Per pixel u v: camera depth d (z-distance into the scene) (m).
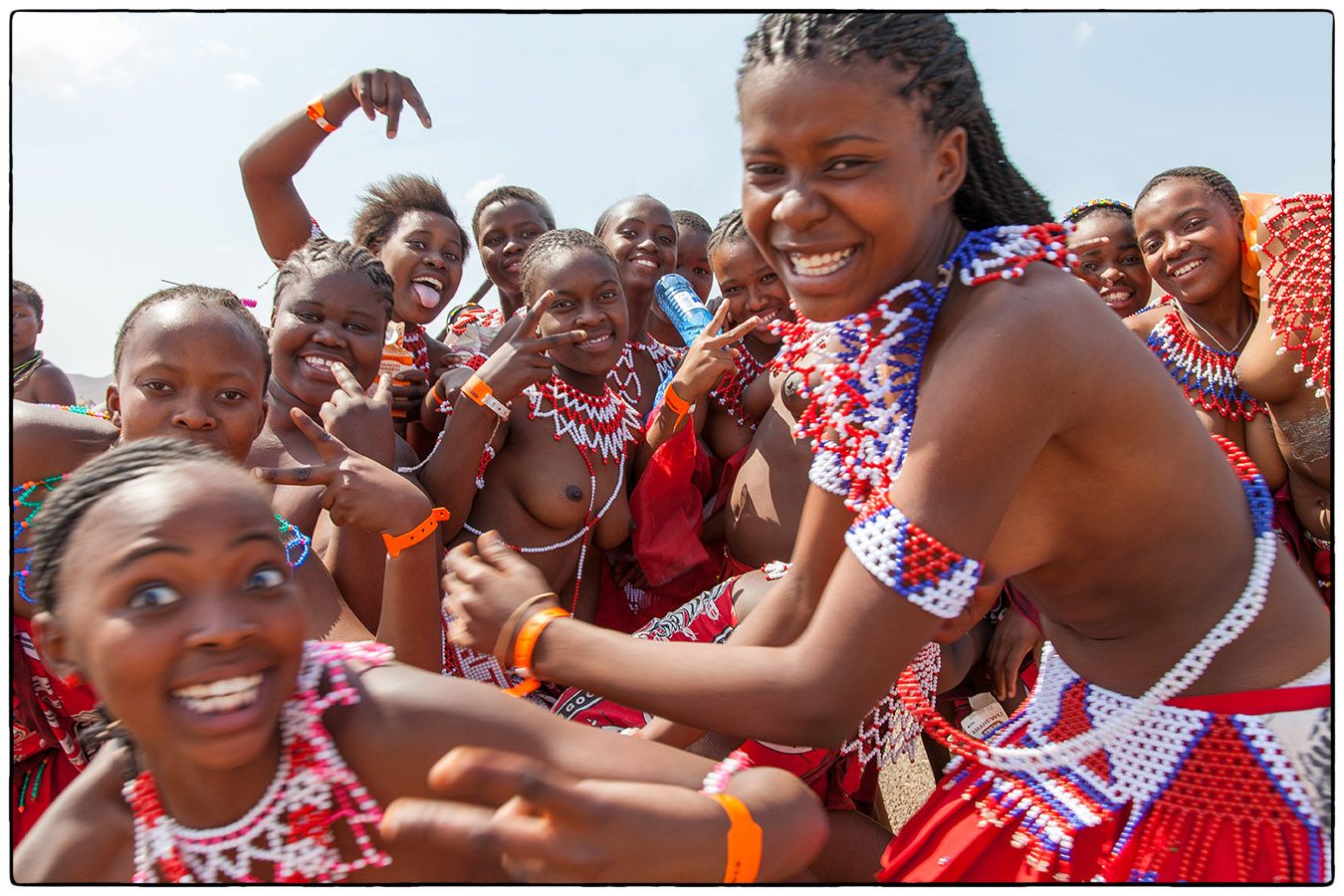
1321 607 1.93
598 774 1.61
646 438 3.84
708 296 5.59
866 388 1.95
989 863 2.00
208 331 2.49
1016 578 2.09
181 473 1.53
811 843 1.66
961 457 1.67
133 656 1.46
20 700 2.40
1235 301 3.67
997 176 1.92
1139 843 1.85
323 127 4.08
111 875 1.69
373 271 3.40
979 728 3.76
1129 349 1.75
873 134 1.70
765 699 1.73
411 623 2.45
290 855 1.64
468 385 3.33
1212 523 1.84
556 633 1.83
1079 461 1.77
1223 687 1.85
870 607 1.70
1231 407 3.71
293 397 3.25
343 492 2.39
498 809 1.51
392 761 1.64
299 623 1.56
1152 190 3.71
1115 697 1.92
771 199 1.79
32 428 2.53
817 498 2.08
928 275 1.89
